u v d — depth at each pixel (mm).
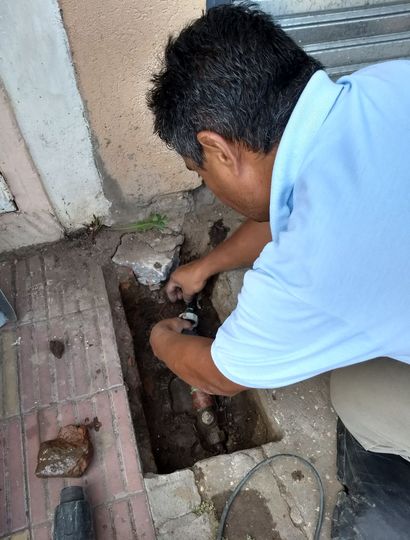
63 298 1669
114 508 1280
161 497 1299
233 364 918
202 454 1562
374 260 707
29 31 1164
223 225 1931
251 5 899
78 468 1298
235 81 777
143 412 1533
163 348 1369
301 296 735
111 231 1842
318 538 1253
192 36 815
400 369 1142
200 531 1258
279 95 785
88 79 1329
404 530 1246
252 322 833
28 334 1585
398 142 760
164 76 848
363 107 796
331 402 1425
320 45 1813
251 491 1318
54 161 1513
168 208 1866
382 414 1177
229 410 1657
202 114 808
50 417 1426
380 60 1940
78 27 1205
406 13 1781
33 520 1268
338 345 789
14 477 1328
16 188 1546
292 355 832
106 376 1498
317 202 730
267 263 791
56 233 1771
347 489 1324
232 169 874
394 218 713
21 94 1289
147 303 1854
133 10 1211
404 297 721
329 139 766
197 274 1662
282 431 1430
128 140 1543
